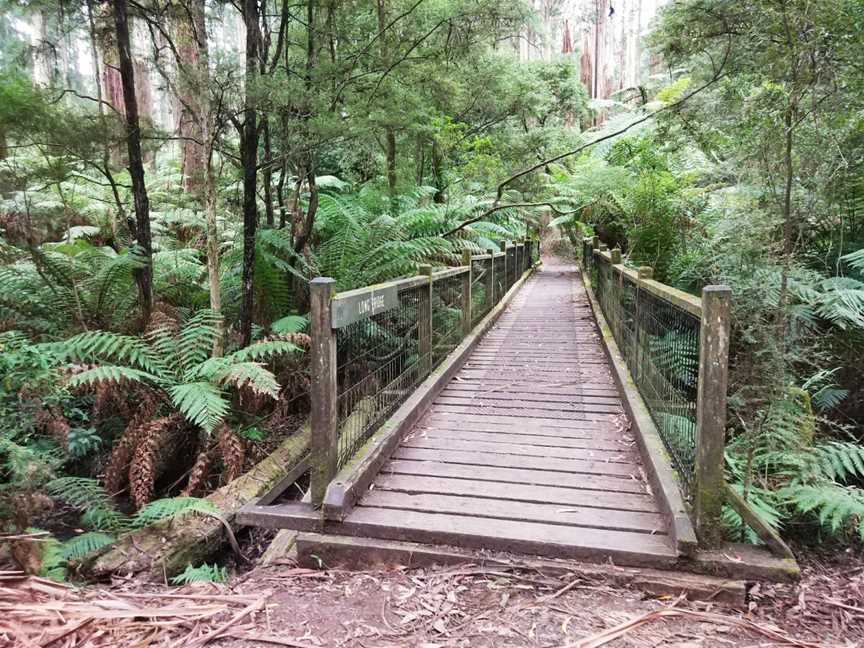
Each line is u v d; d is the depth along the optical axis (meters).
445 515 2.70
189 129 6.51
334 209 6.82
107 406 4.59
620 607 2.13
